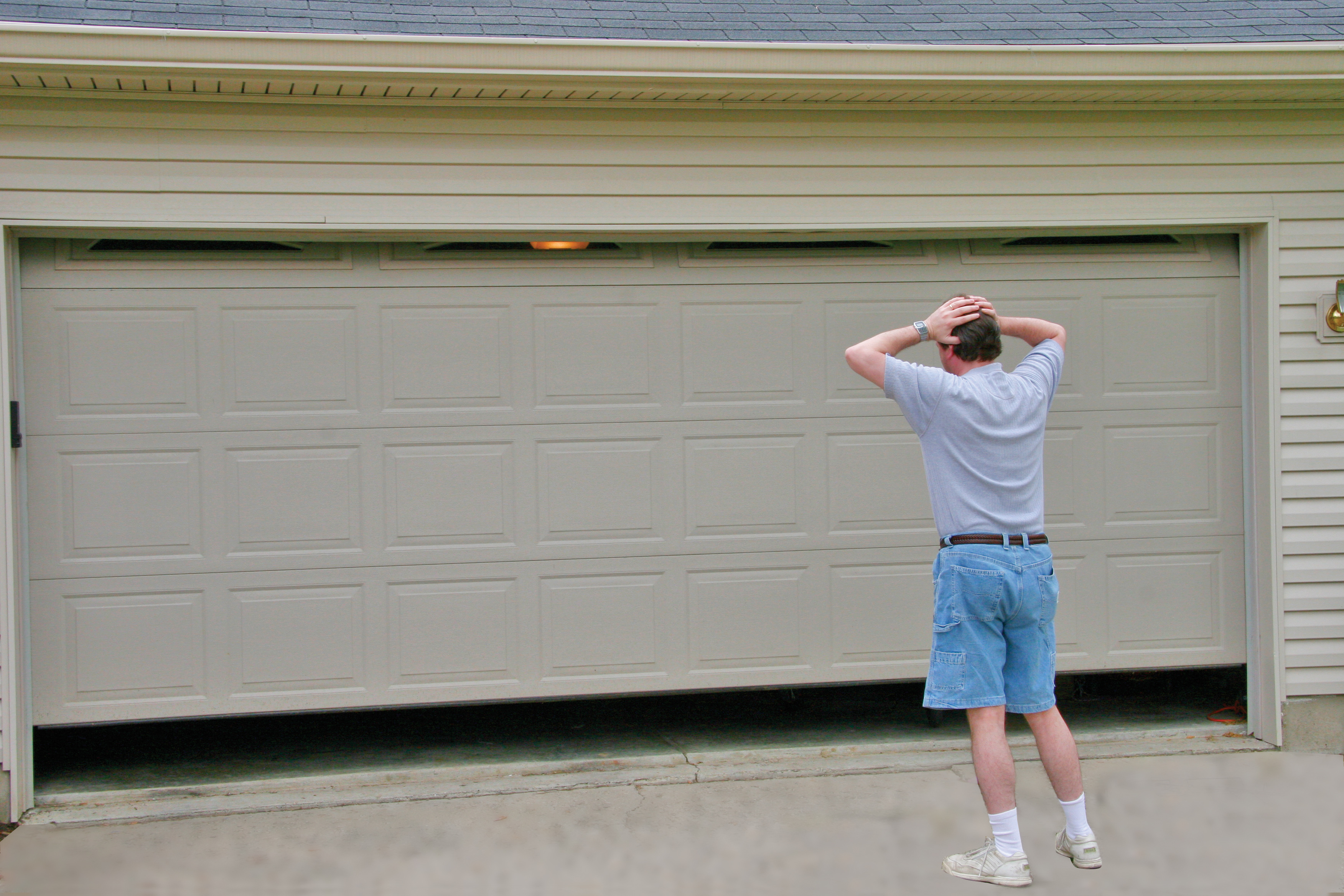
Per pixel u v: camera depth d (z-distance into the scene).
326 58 3.96
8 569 4.04
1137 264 4.85
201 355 4.37
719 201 4.49
